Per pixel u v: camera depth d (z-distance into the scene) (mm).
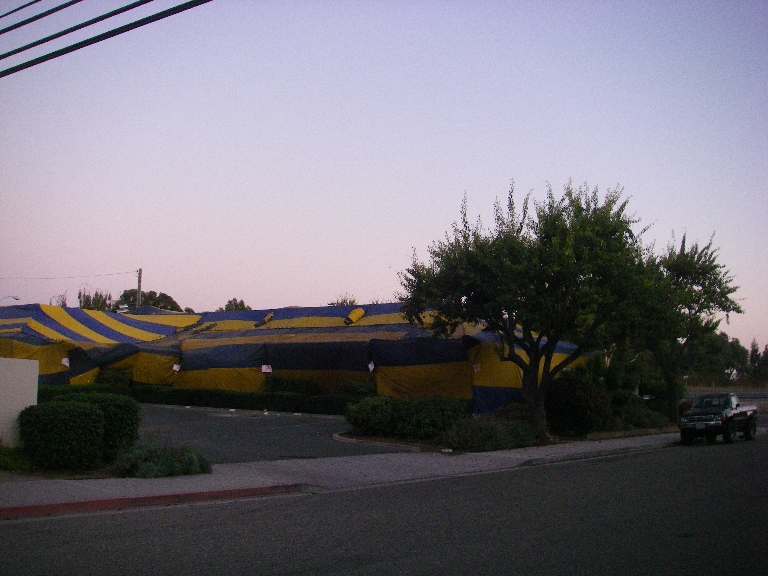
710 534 9344
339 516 10516
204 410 30031
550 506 11461
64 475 12969
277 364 31938
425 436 21219
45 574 7000
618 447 22156
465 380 25797
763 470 16469
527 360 28094
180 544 8438
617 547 8586
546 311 21094
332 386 30312
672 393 32938
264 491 12938
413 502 11906
